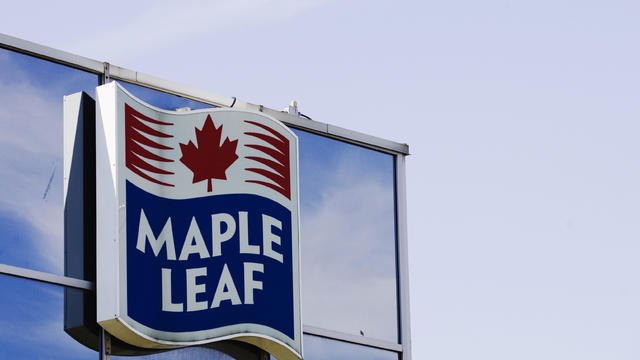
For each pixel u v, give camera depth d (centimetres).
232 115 1827
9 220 1609
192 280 1714
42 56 1695
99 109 1694
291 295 1830
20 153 1642
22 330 1586
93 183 1703
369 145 2084
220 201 1777
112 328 1631
